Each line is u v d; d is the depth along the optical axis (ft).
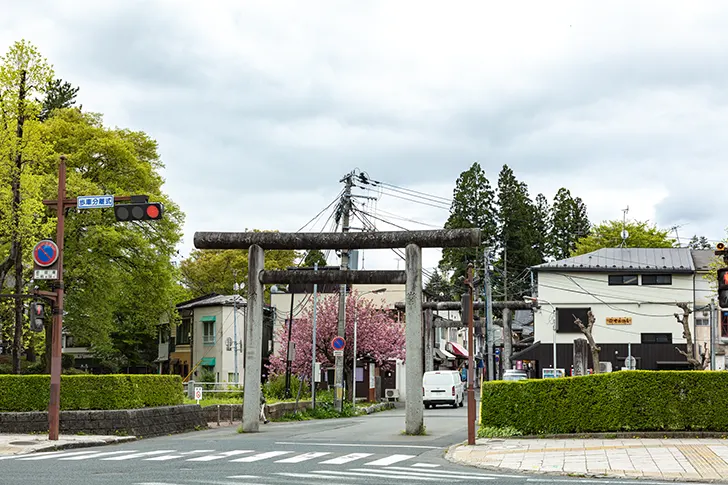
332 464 50.39
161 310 153.89
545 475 44.73
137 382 82.79
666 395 64.28
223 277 239.09
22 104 95.50
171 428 85.76
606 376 66.13
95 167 141.90
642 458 50.14
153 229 151.02
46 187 120.78
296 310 202.18
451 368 270.26
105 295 136.98
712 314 138.51
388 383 204.95
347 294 167.84
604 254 186.50
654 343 175.52
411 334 78.18
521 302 160.66
